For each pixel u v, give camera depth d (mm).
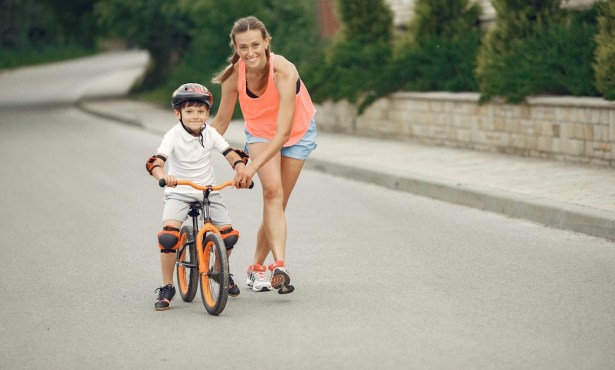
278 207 6777
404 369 5066
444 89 16406
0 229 10539
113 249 9055
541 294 6625
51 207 11938
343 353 5402
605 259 7707
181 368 5258
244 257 8383
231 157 6512
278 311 6441
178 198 6625
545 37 14250
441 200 11109
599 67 12273
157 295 7152
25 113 33188
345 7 20406
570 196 9758
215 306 6344
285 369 5156
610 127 11992
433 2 17859
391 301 6586
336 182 13070
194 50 32375
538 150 13438
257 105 6785
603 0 14016
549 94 13586
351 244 8773
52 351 5711
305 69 21078
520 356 5211
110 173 15133
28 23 78688
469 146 15102
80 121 28281
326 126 19812
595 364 5031
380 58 19156
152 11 35031
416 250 8383
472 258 7953
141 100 35688
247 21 6527
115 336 6000
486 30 17234
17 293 7391
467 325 5887
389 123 17438
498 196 10047
